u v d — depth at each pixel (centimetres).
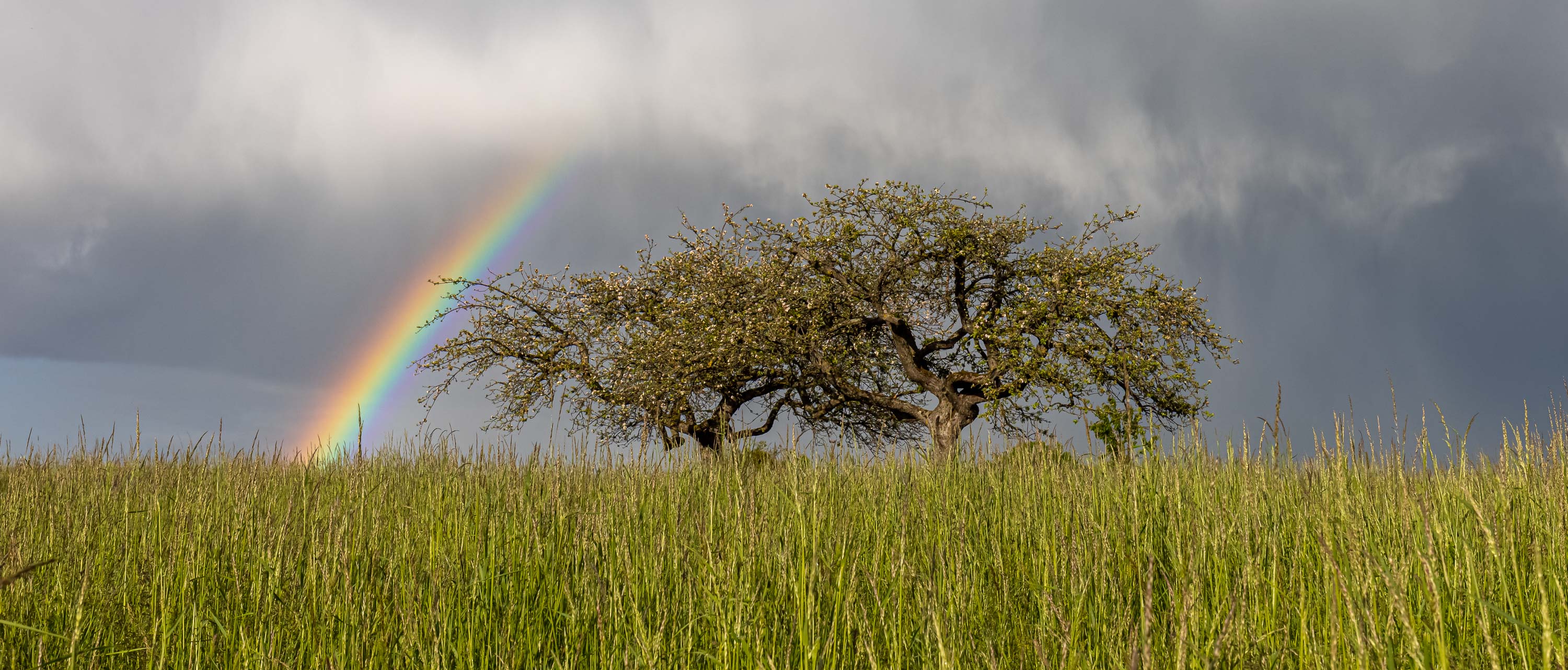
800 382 1884
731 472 480
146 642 310
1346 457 395
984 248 1797
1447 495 393
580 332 2088
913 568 328
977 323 1775
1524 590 304
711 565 316
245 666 292
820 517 389
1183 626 223
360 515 406
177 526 401
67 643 308
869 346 1911
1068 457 562
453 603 329
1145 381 1620
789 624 282
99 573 379
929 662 263
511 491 485
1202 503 420
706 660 290
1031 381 1678
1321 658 241
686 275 2011
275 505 476
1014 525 441
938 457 645
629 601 307
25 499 571
